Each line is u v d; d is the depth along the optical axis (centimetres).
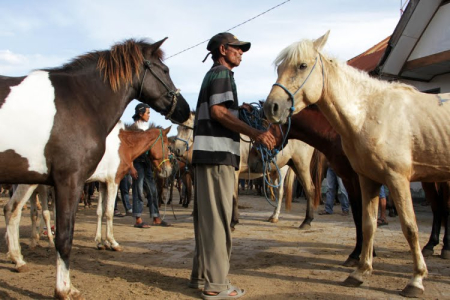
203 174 332
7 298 336
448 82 1027
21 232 693
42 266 452
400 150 333
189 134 859
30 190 434
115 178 562
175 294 343
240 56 358
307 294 340
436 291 347
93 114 342
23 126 304
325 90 350
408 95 356
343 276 400
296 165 740
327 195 988
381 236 638
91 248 558
